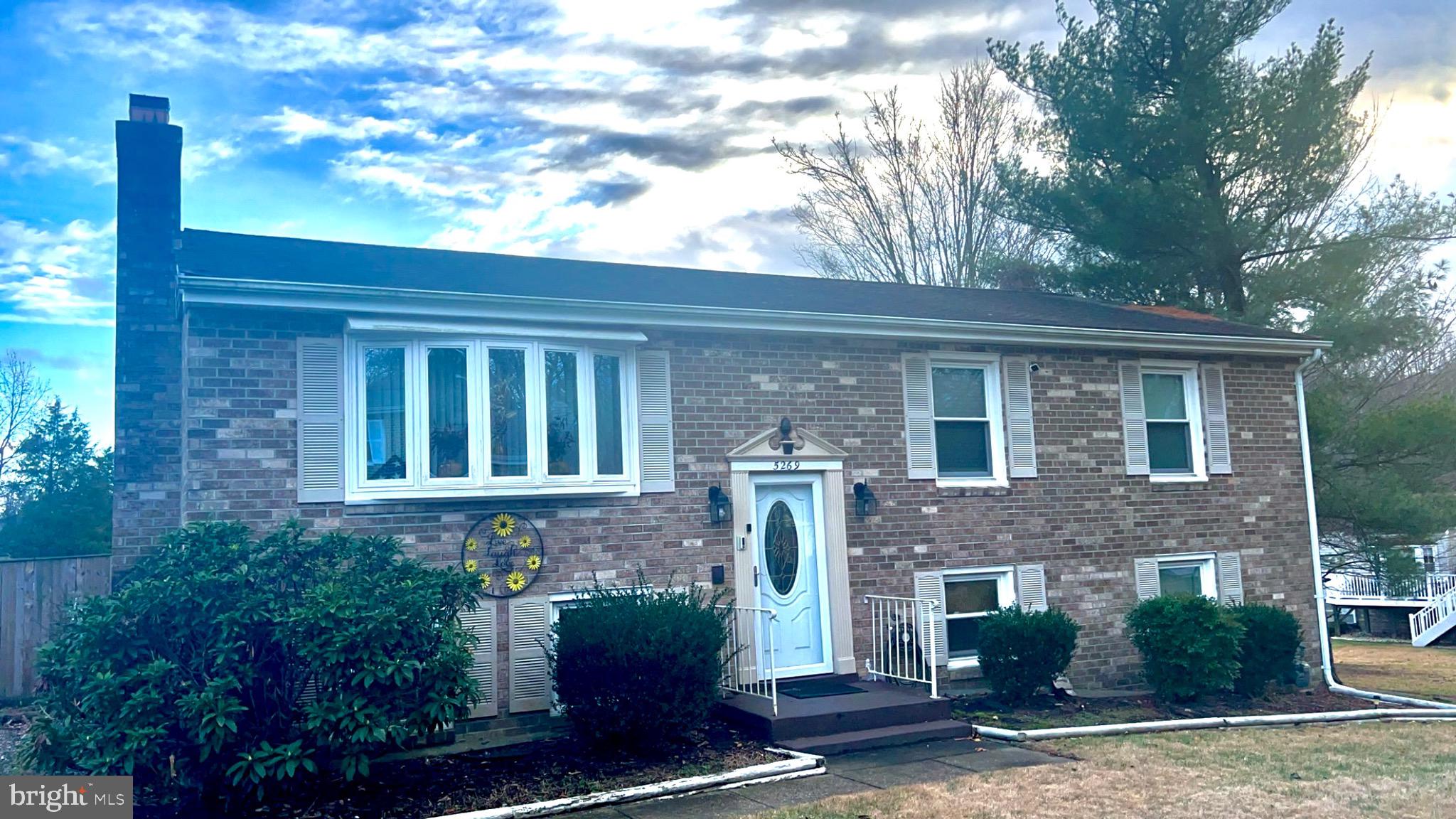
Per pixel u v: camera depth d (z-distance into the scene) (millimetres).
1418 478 19641
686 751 8758
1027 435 12766
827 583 11297
